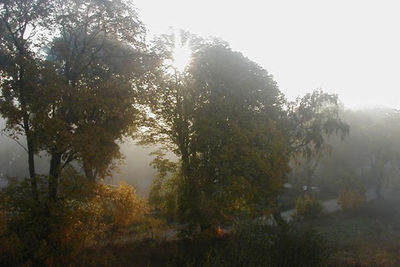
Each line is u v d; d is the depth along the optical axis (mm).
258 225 13500
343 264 17156
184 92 21641
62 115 16188
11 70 15672
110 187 18594
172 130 22344
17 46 16016
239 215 17266
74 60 17531
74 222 15602
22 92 15766
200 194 20938
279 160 21547
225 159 20141
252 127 21562
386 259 19906
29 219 15320
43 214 15453
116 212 17781
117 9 17547
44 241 15164
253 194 20359
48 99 15117
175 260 17094
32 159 16281
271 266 12062
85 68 17422
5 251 14875
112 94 16531
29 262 15172
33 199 15609
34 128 15273
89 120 16734
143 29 18484
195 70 22016
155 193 23172
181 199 21594
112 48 18516
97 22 17844
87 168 16844
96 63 18109
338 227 30766
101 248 18281
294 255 12773
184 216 21328
